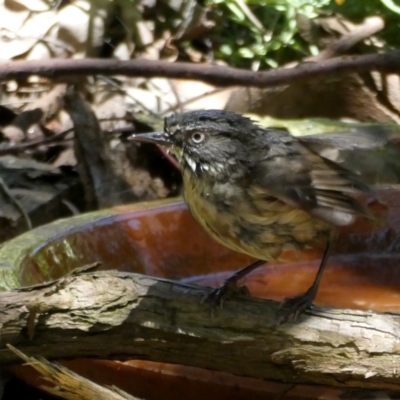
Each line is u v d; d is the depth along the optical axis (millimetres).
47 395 7078
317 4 14523
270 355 6070
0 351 6469
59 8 13531
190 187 6883
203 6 14641
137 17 14000
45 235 7938
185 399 6566
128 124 12680
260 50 14539
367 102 13539
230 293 6297
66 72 11016
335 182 6812
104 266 8211
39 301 6254
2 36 13188
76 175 12148
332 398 6203
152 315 6246
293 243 6906
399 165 11336
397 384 5863
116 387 6379
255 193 6594
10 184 11859
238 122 6852
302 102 13180
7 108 13031
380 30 14586
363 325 5930
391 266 8969
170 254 8633
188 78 11031
